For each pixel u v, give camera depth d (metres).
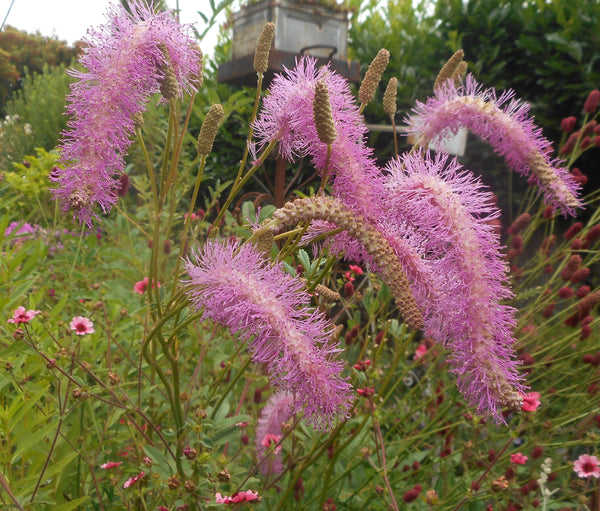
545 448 0.52
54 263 0.61
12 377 0.36
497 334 0.27
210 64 1.36
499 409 0.27
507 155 0.42
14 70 4.85
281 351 0.26
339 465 0.51
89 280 0.57
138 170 1.08
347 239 0.32
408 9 1.26
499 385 0.26
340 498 0.49
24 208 1.08
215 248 0.27
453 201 0.28
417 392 0.63
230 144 1.23
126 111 0.28
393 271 0.26
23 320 0.36
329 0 0.82
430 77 1.18
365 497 0.51
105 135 0.27
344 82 0.32
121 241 0.74
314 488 0.47
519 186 1.10
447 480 0.52
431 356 0.64
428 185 0.28
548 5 1.13
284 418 0.46
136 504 0.40
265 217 0.43
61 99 1.95
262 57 0.39
